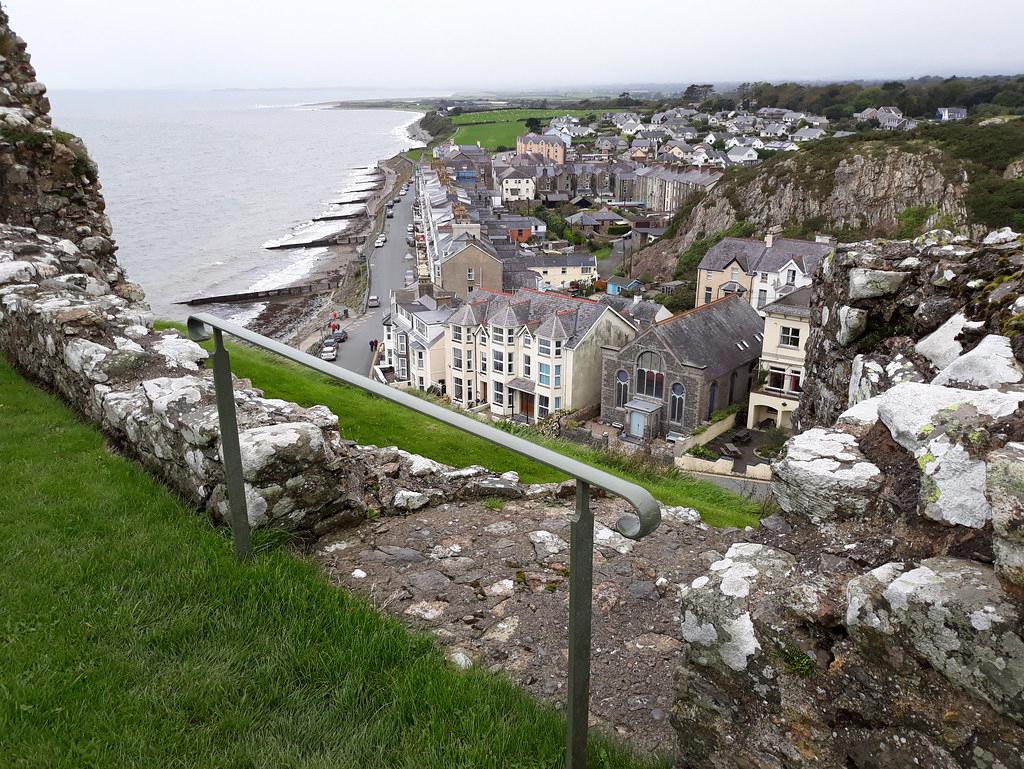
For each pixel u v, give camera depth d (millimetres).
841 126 176250
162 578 4352
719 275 62188
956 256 6023
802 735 2648
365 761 3209
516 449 2771
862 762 2516
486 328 45781
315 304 77812
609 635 4453
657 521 2383
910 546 2725
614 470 11406
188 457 5258
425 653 3947
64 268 11812
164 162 191750
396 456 6883
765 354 36438
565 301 44125
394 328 56469
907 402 3211
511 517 6086
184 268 91000
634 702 3859
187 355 7234
